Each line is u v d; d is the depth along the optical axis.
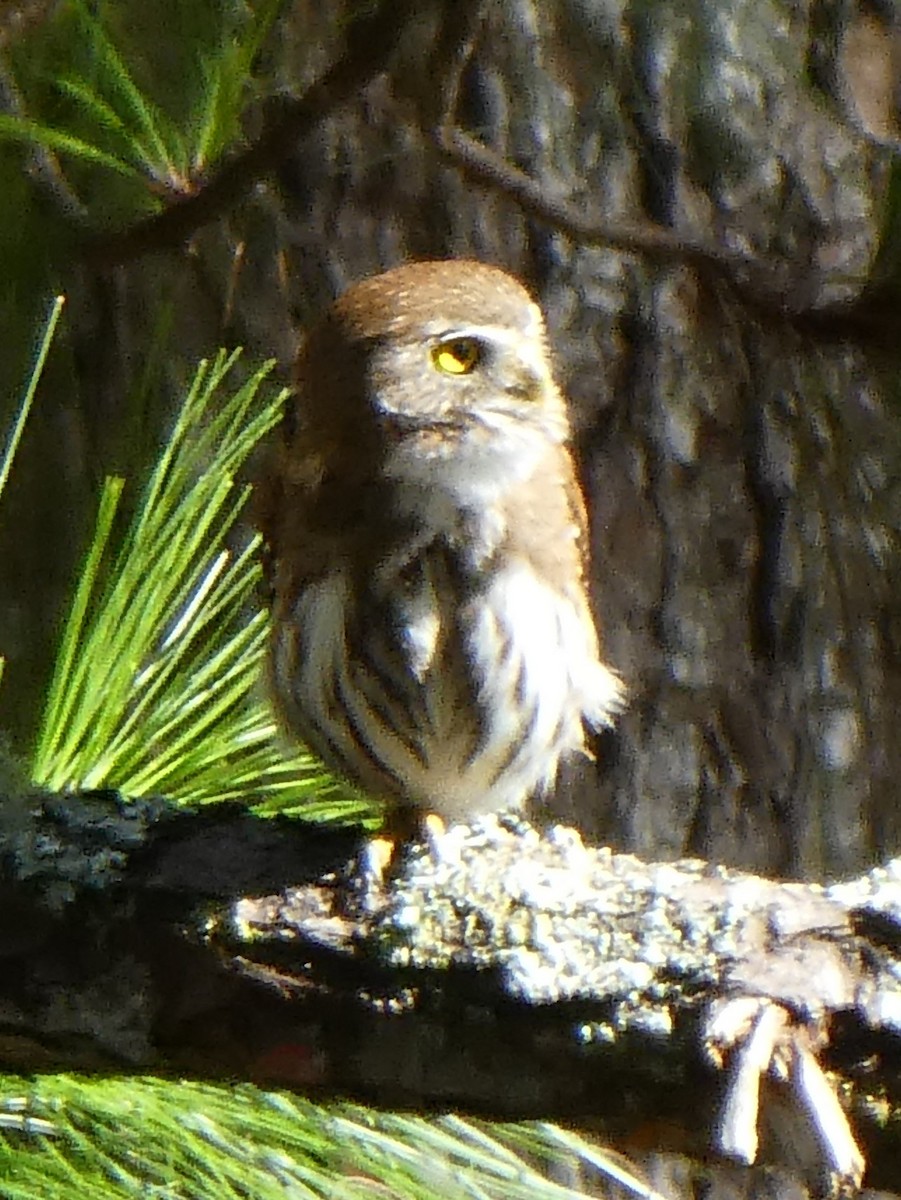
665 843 5.98
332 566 5.64
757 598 5.98
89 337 5.87
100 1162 5.54
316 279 5.93
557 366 5.96
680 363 5.97
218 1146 5.54
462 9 5.71
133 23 5.69
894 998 5.50
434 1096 5.52
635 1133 5.52
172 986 5.52
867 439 5.90
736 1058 5.50
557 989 5.51
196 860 5.54
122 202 5.70
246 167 5.68
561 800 5.98
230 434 5.59
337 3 5.84
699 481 5.97
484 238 5.95
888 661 5.98
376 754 5.64
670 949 5.51
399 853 5.54
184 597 5.59
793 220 5.94
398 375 5.64
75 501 5.80
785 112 5.95
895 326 5.59
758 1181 5.92
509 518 5.65
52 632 5.64
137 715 5.58
